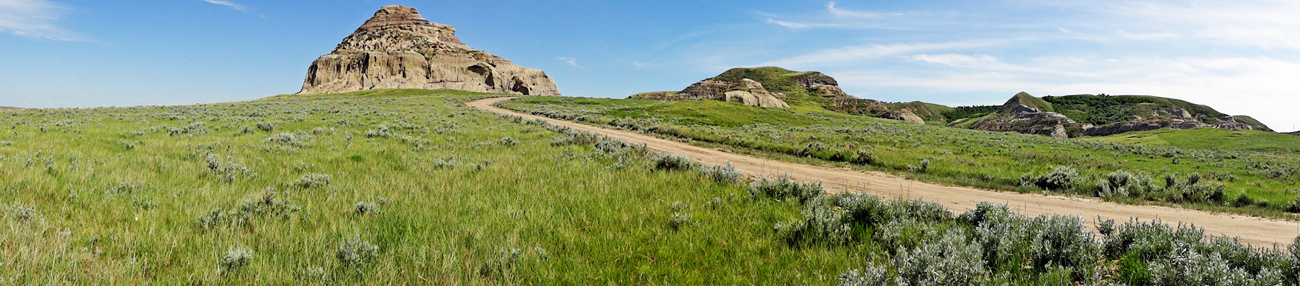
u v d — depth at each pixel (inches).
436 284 184.2
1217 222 424.8
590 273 201.3
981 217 301.1
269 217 250.5
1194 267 185.0
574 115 2060.8
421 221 258.4
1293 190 650.2
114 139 602.5
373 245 210.5
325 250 205.6
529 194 346.9
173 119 1059.3
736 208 326.3
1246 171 874.1
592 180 416.5
